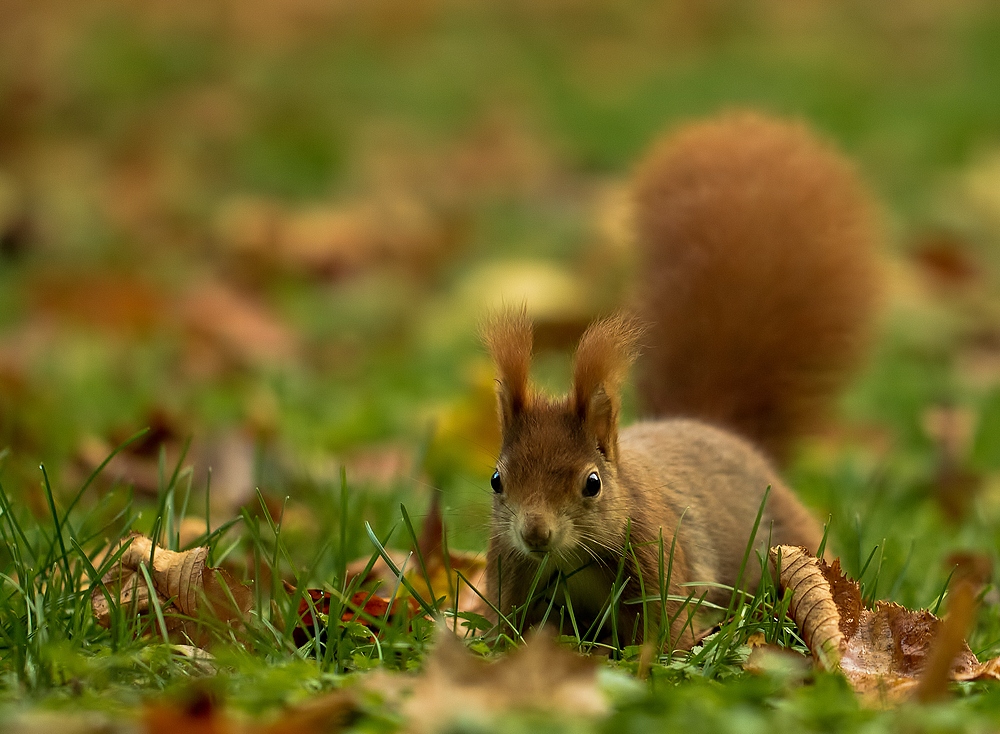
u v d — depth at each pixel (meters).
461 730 5.57
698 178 10.84
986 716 5.91
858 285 10.63
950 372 15.74
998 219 22.22
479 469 11.91
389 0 38.62
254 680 6.42
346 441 12.83
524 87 32.09
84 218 22.12
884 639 7.29
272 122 28.59
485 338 8.45
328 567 9.12
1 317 17.41
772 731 5.66
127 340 16.73
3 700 6.29
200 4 37.16
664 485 8.54
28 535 9.09
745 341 10.37
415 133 28.89
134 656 6.71
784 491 9.46
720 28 39.00
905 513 11.21
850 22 39.12
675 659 7.35
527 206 24.14
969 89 30.08
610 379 8.10
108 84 30.67
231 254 20.31
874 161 25.20
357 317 18.11
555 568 8.08
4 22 32.97
